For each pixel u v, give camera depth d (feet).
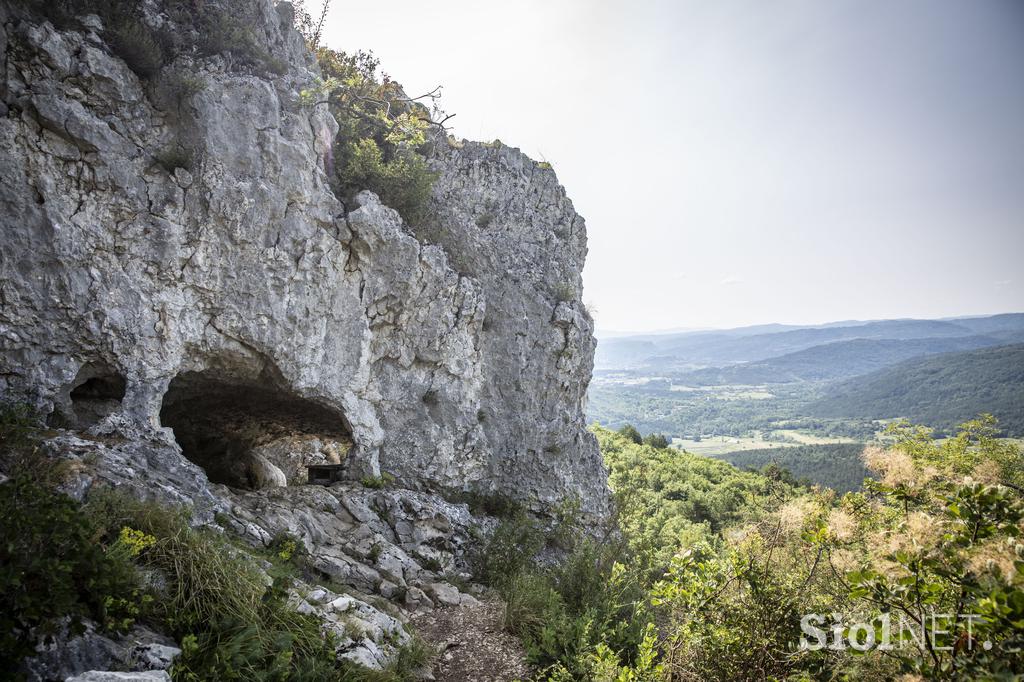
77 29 36.09
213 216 39.83
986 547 13.55
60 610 16.12
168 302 38.40
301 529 37.01
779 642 19.75
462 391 56.85
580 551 42.04
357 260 48.19
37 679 15.47
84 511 21.59
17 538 16.62
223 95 41.16
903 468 17.25
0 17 32.58
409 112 65.57
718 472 178.50
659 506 127.65
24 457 26.86
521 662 28.55
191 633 19.74
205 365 42.22
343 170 50.65
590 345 65.62
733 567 21.21
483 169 63.26
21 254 32.63
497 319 60.08
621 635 29.25
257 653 19.74
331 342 46.98
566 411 62.80
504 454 59.26
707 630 20.90
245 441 65.21
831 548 19.24
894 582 14.70
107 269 35.83
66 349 34.55
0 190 32.12
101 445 32.04
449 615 34.81
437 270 53.11
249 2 46.39
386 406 52.16
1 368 32.27
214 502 33.94
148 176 37.65
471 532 49.26
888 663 16.80
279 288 43.16
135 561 21.71
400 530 44.27
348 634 25.27
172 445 37.88
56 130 33.94
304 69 49.34
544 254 64.95
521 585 36.45
